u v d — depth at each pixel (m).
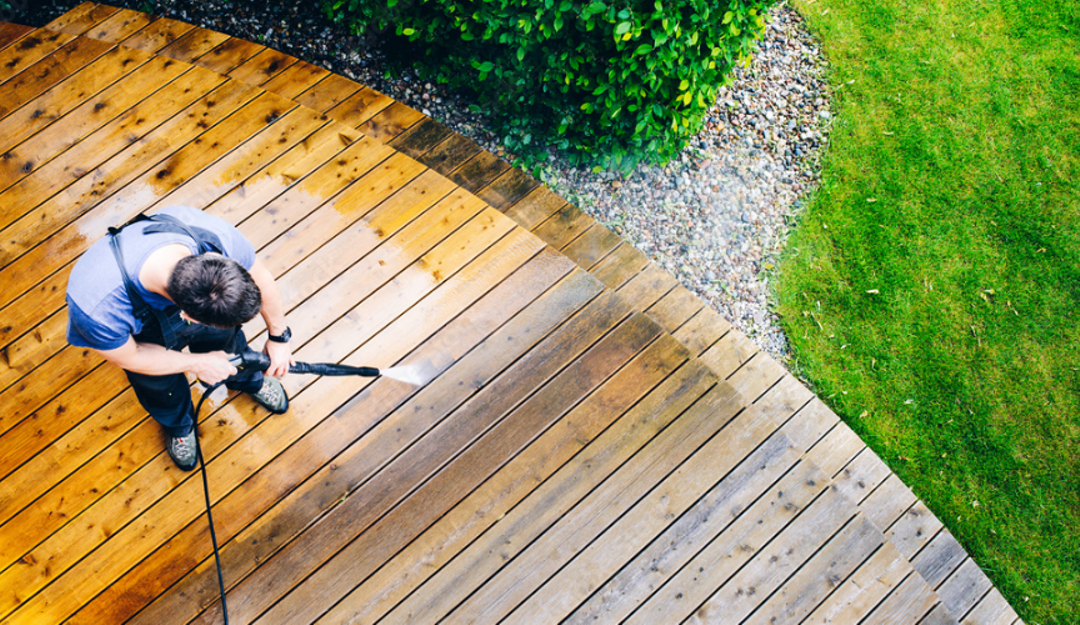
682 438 2.84
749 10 3.58
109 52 3.44
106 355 1.97
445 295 3.04
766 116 4.88
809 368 4.20
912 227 4.62
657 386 2.91
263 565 2.57
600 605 2.60
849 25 5.27
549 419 2.85
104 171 3.18
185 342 2.21
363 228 3.13
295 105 3.36
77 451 2.67
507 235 3.15
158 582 2.52
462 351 2.95
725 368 3.44
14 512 2.58
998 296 4.45
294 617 2.52
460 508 2.69
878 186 4.75
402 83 4.25
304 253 3.08
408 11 3.79
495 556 2.64
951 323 4.37
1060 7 5.38
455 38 3.88
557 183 4.28
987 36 5.28
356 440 2.77
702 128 4.71
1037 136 4.96
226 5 4.19
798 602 2.67
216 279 1.63
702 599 2.64
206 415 2.76
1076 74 5.16
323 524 2.64
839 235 4.57
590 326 3.01
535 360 2.94
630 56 3.41
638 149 4.12
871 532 2.75
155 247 1.81
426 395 2.86
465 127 4.24
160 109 3.32
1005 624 3.16
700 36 3.54
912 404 4.15
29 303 2.90
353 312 2.99
